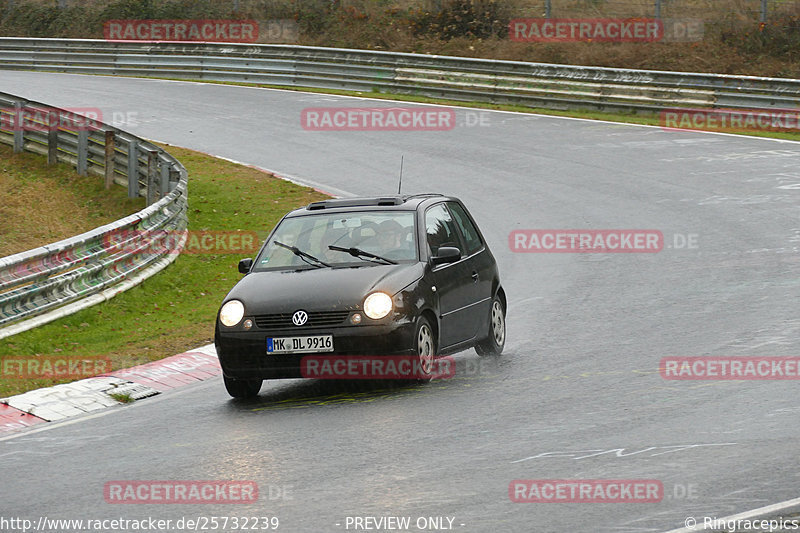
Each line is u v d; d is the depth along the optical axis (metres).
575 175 86.12
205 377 41.97
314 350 35.97
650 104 113.56
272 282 37.84
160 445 32.00
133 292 57.00
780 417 31.22
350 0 155.75
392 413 33.84
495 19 141.38
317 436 31.61
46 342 47.47
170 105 121.06
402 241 39.34
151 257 61.47
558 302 52.59
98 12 159.75
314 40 146.62
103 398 38.78
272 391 39.38
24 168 91.25
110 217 80.31
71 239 53.69
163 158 77.44
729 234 65.62
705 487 25.25
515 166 90.19
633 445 29.06
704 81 108.62
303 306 36.25
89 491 27.62
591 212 74.44
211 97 126.00
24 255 49.56
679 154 92.50
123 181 85.25
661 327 45.50
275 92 129.12
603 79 114.81
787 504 23.77
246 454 30.17
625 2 144.62
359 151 97.88
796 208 71.38
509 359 41.69
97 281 55.12
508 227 71.88
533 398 34.91
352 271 37.81
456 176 87.31
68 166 90.56
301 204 80.06
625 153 93.81
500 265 62.78
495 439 30.17
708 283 54.03
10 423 36.19
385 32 143.88
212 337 48.25
